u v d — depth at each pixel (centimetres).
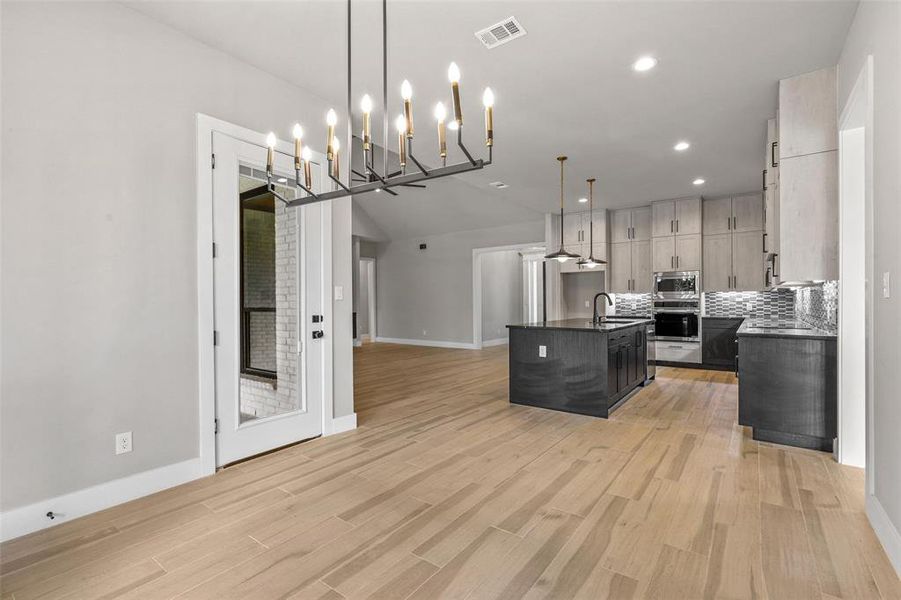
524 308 1159
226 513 227
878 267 204
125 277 244
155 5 244
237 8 246
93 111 232
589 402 413
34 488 212
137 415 247
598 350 408
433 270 1026
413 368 700
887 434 192
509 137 437
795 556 186
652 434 355
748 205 656
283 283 331
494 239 927
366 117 186
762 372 331
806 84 312
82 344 228
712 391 512
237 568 181
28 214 211
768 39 272
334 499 243
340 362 367
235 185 296
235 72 297
